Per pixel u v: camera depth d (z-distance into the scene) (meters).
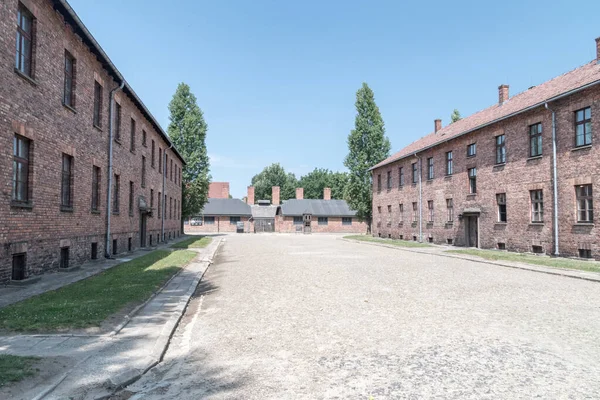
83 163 15.56
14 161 11.03
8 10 10.35
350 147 51.91
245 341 6.37
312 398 4.25
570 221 19.53
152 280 11.62
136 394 4.44
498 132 24.97
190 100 50.16
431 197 33.50
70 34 14.20
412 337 6.45
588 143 18.91
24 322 6.72
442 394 4.31
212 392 4.46
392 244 32.09
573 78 21.77
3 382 4.28
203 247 27.84
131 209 22.81
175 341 6.50
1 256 10.20
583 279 13.15
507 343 6.11
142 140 25.28
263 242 37.94
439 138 33.44
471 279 13.05
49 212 12.74
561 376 4.81
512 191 23.69
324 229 73.12
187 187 48.06
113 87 19.02
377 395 4.30
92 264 15.75
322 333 6.73
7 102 10.37
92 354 5.49
